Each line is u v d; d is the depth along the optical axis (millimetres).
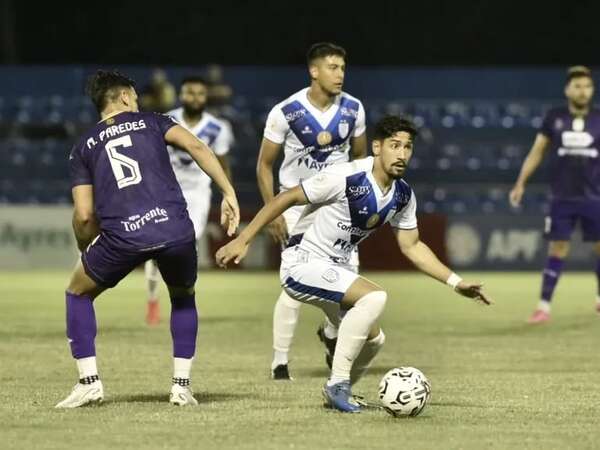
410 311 36719
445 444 14453
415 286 47688
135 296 41938
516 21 70375
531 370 22516
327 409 17125
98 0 70062
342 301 17219
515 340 28281
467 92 66562
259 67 69625
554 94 66938
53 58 70500
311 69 21844
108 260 16797
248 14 70000
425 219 56469
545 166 64438
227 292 44031
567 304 39500
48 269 55188
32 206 55188
